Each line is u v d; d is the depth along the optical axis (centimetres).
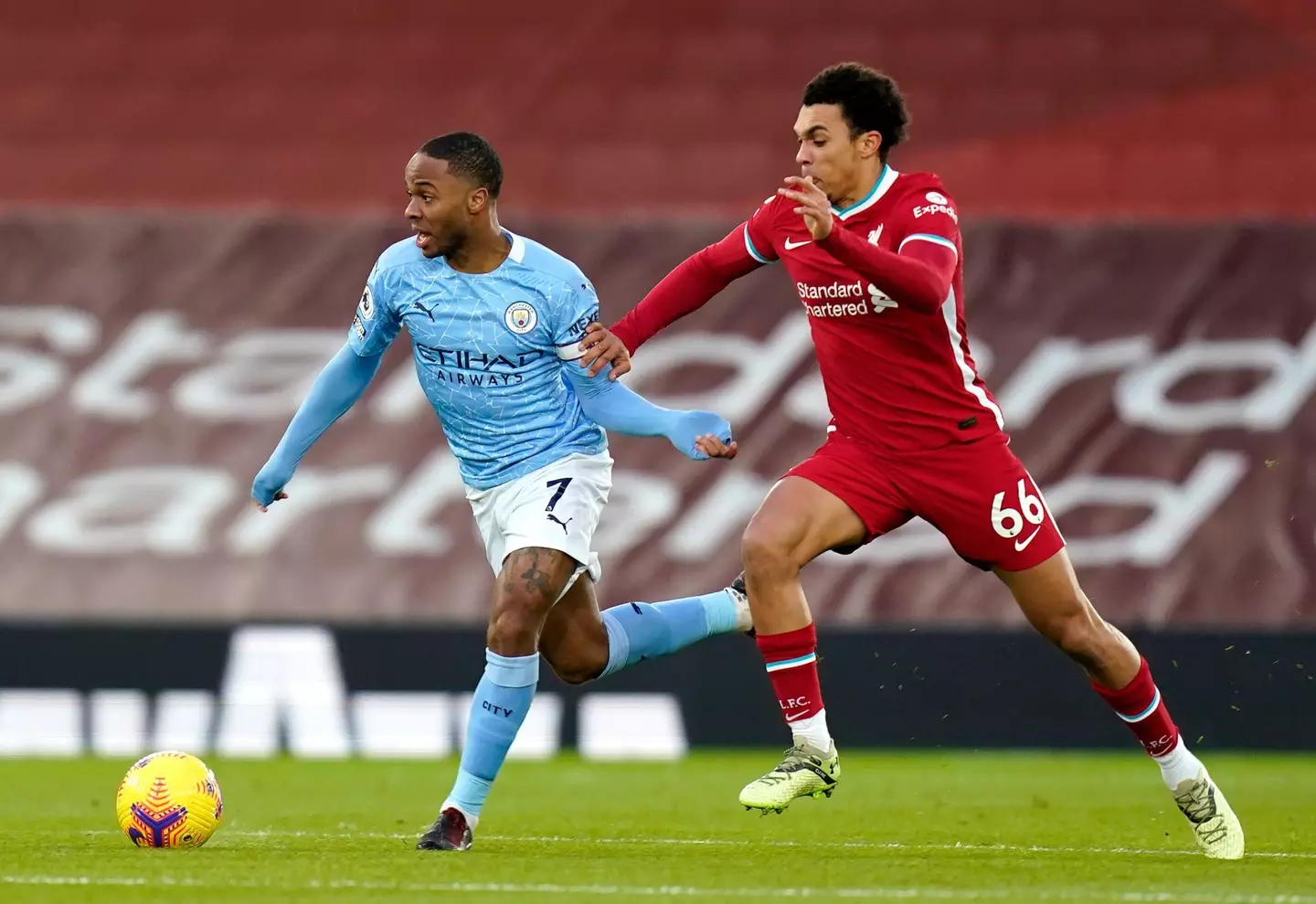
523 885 1558
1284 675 3828
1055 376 3981
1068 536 3922
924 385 1875
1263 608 3856
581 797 2905
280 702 3916
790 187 1681
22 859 1753
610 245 4050
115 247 4191
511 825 2347
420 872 1652
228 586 3994
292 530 4028
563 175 4762
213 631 3944
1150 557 3900
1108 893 1541
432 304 1923
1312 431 3922
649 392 3991
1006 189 4675
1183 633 3853
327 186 4812
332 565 3997
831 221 1683
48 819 2391
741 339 4009
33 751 3909
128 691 3931
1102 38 4919
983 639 3872
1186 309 3991
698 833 2239
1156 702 1927
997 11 4997
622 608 2112
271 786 3088
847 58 4956
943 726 3859
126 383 4125
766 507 1912
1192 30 4906
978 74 4884
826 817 2520
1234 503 3906
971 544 1923
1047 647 3859
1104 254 4022
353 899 1459
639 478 3972
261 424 4094
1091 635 1917
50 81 5012
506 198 4719
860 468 1917
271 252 4181
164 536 4031
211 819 1912
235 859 1761
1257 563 3878
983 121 4803
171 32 5109
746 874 1667
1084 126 4775
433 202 1861
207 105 4962
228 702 3919
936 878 1647
